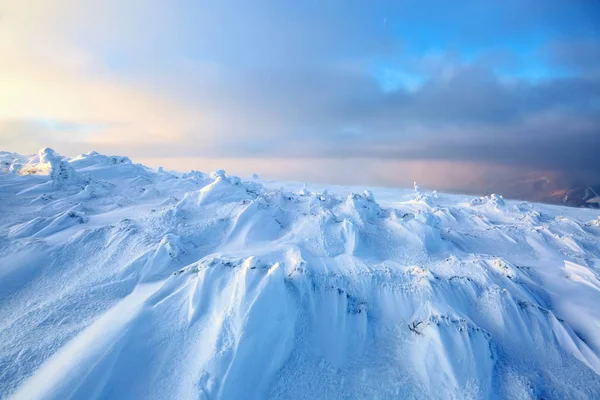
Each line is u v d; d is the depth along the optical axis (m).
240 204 22.56
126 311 12.19
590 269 18.64
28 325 12.16
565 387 11.41
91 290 14.21
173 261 16.56
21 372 10.23
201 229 20.02
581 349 12.91
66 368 9.73
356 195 25.80
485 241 24.77
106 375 9.93
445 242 22.12
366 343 12.80
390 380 11.24
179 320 12.09
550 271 19.66
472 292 14.88
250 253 16.39
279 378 11.14
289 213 23.25
